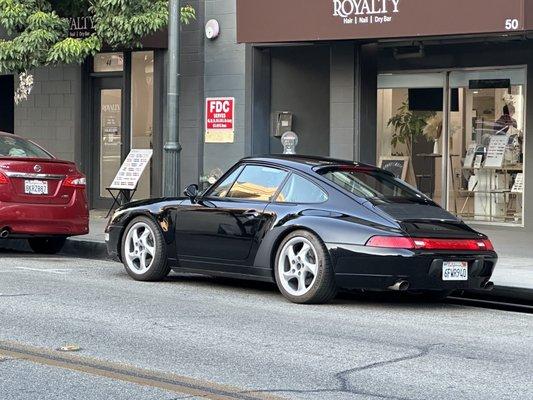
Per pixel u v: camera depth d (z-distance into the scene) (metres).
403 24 15.64
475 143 19.22
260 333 9.20
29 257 15.50
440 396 6.99
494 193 19.02
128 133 21.27
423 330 9.70
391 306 11.34
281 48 19.41
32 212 14.41
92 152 21.98
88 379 7.29
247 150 19.22
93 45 18.25
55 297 11.00
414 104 19.73
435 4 15.38
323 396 6.91
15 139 15.28
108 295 11.30
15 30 18.77
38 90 22.66
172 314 10.12
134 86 21.23
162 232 12.29
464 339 9.26
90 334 8.94
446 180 19.52
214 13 19.45
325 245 10.67
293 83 19.45
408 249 10.32
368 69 18.33
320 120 19.44
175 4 15.56
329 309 10.84
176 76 15.63
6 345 8.38
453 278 10.60
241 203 11.59
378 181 11.62
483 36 16.39
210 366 7.78
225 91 19.45
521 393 7.13
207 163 19.70
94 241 16.03
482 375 7.68
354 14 16.06
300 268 10.97
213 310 10.48
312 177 11.25
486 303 12.09
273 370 7.68
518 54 18.39
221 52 19.44
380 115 20.06
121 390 6.98
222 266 11.70
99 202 22.05
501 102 18.81
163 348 8.41
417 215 10.84
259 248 11.27
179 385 7.14
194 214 11.93
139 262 12.63
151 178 20.73
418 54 19.06
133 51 20.86
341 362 8.02
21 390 6.94
